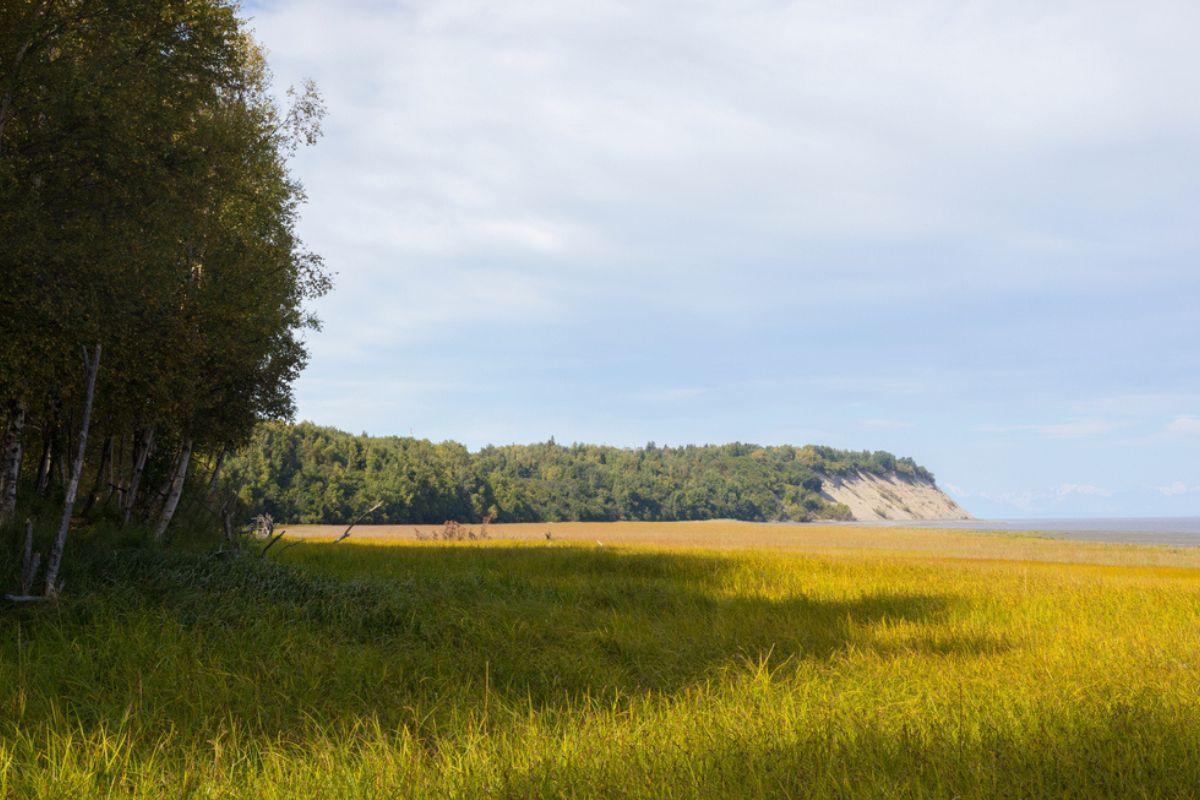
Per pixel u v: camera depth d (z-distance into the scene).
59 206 15.27
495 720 5.91
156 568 10.57
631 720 5.91
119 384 15.46
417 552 26.02
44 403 15.93
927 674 7.72
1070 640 10.05
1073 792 4.28
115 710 5.82
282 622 9.04
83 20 15.20
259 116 22.98
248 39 23.92
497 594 13.38
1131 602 14.73
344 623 9.52
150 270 15.52
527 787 4.22
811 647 9.33
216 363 19.09
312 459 128.12
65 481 19.81
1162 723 5.47
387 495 130.25
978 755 4.82
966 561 31.77
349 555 22.92
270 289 20.81
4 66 14.02
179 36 16.95
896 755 4.86
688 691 6.76
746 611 12.54
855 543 55.34
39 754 4.71
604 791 4.23
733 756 4.77
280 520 111.19
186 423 19.75
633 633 9.92
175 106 16.70
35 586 9.72
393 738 5.50
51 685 6.39
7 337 13.07
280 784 4.40
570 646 9.03
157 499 22.20
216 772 4.58
